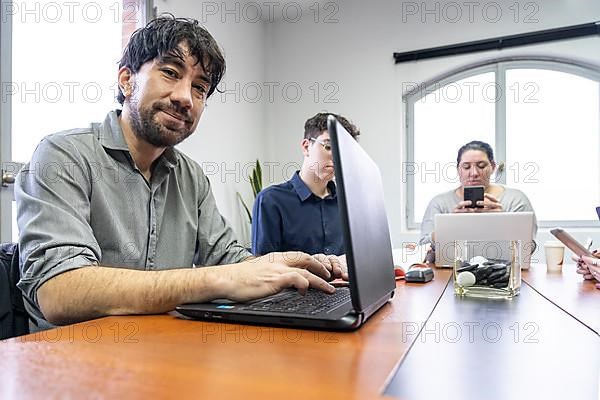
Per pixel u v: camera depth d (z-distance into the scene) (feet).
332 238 6.86
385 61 12.01
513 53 10.97
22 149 6.50
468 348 1.81
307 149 7.02
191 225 4.44
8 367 1.50
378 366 1.54
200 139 10.39
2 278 3.10
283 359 1.61
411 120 11.98
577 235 10.28
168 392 1.28
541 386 1.39
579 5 10.41
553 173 10.93
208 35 4.02
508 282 3.21
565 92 10.87
